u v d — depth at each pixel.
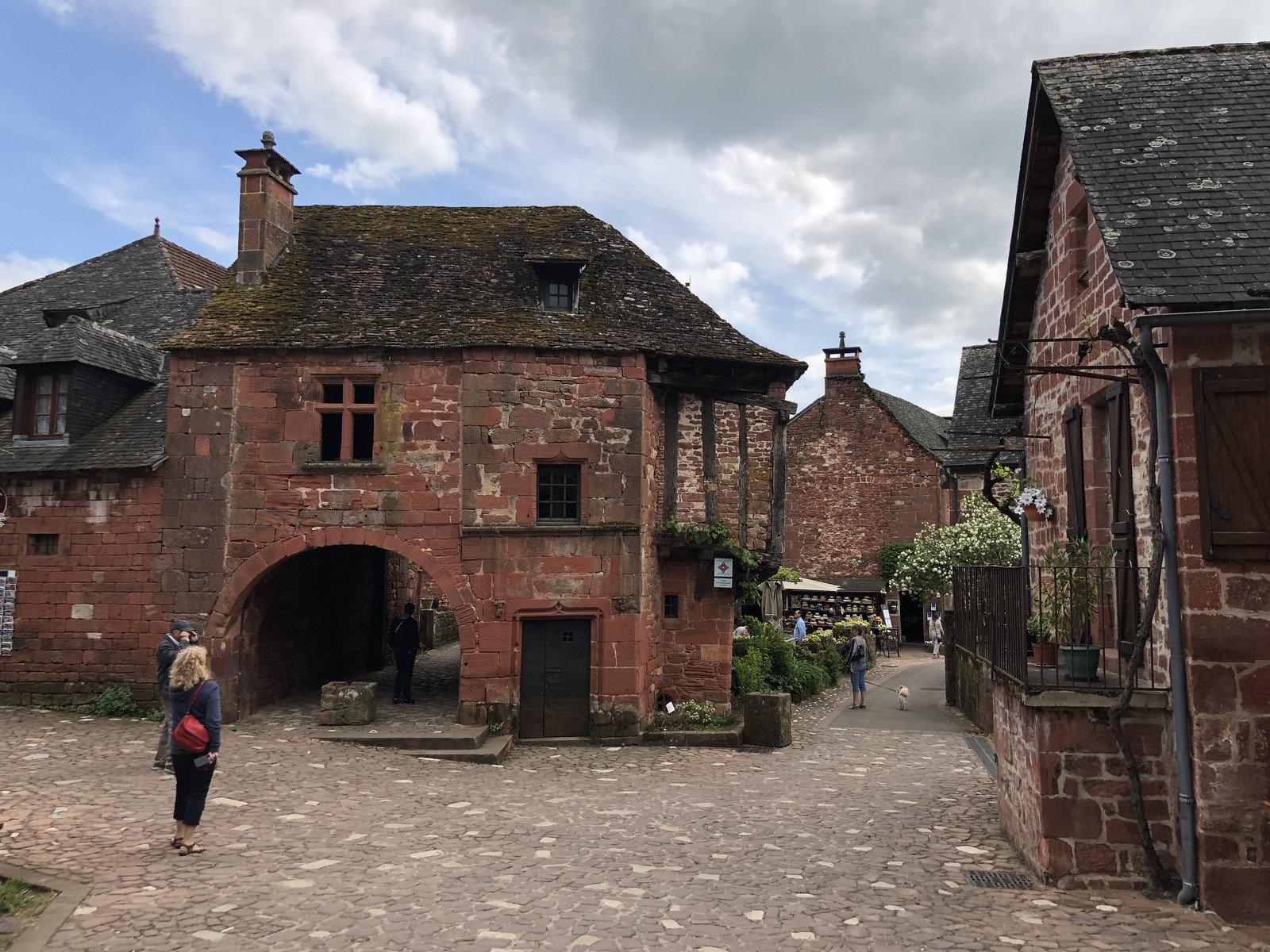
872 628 28.58
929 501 30.83
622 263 15.18
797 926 5.80
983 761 12.00
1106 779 6.69
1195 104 8.22
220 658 12.83
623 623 12.88
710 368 13.85
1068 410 9.08
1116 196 7.25
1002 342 7.47
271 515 12.94
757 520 14.23
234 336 13.13
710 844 7.75
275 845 7.41
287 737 11.93
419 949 5.36
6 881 6.34
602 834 8.09
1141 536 7.31
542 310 13.90
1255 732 6.27
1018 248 10.16
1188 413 6.48
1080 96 8.66
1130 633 7.50
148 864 6.79
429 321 13.41
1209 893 6.21
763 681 16.72
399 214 16.09
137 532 13.16
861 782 10.55
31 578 13.39
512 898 6.26
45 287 19.56
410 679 14.52
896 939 5.59
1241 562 6.36
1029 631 7.98
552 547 12.88
